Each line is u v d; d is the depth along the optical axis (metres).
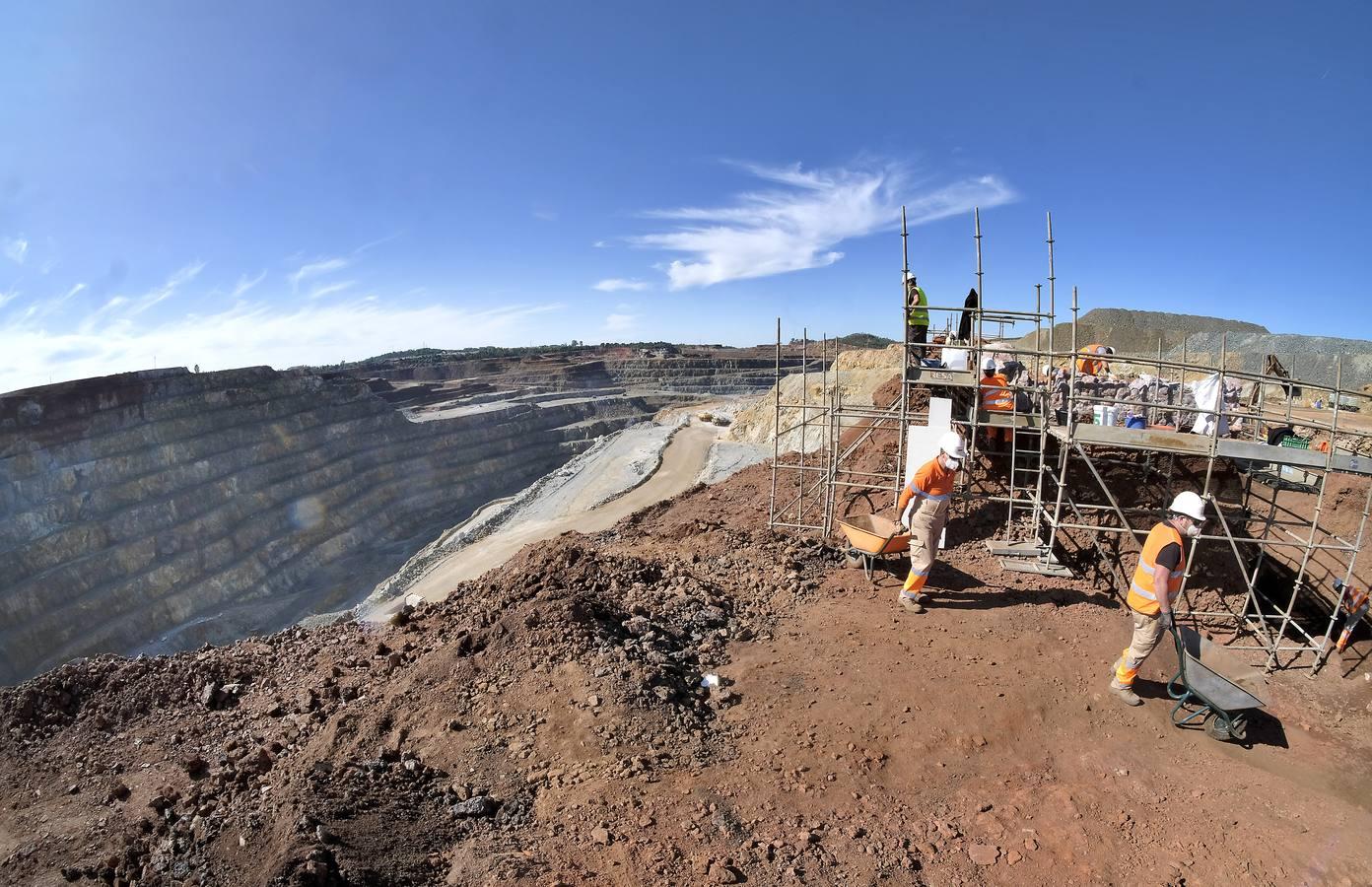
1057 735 6.44
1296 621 10.21
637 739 6.00
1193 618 10.45
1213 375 10.73
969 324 11.49
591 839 4.76
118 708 7.29
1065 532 11.27
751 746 6.13
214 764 6.25
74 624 48.75
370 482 78.69
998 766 6.01
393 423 88.38
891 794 5.58
